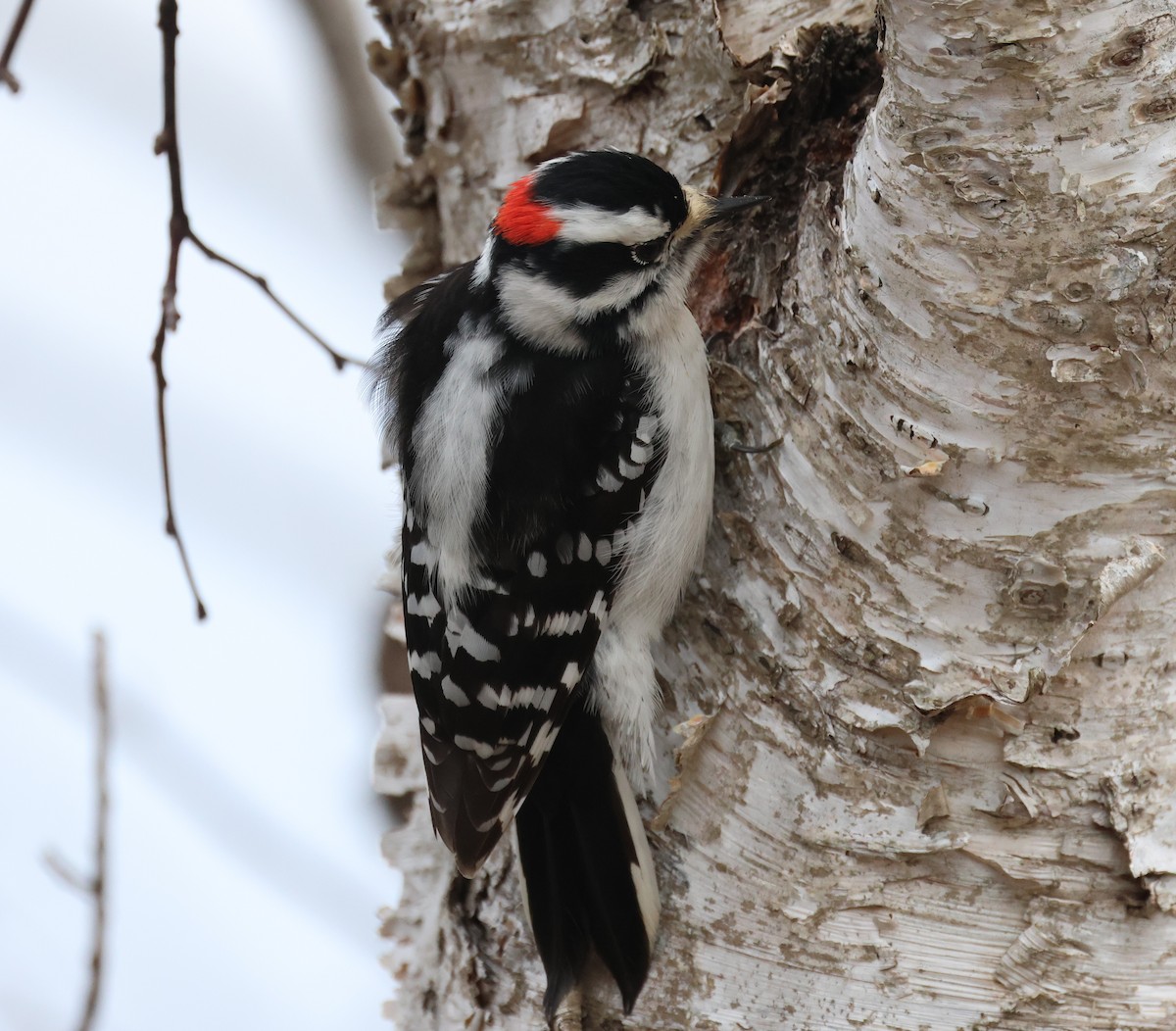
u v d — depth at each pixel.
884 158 5.98
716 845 7.02
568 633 7.32
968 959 6.54
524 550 7.28
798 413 6.90
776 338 7.11
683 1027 6.96
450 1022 7.67
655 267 7.19
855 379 6.50
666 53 7.71
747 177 7.69
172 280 6.69
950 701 6.39
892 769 6.63
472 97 8.34
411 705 8.77
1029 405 6.04
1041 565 6.22
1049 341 5.89
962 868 6.55
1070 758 6.38
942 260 5.95
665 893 7.11
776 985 6.82
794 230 7.34
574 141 8.08
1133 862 6.28
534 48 8.04
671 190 7.16
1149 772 6.36
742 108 7.54
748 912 6.91
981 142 5.66
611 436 7.22
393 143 10.92
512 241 7.35
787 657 6.88
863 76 7.38
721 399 7.32
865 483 6.56
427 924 8.16
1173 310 5.73
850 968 6.68
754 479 7.11
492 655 7.31
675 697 7.30
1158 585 6.27
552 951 7.16
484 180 8.41
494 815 7.20
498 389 7.34
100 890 7.10
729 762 7.02
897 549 6.51
